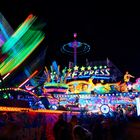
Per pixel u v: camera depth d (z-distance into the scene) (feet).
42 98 50.44
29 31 64.95
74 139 21.61
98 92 116.06
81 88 119.55
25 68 60.75
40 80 81.10
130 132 7.09
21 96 44.57
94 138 34.40
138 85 108.99
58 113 43.80
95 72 123.44
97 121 35.45
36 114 36.29
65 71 124.06
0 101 30.78
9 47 58.75
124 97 114.11
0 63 56.29
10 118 30.73
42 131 37.32
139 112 102.17
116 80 122.72
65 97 96.32
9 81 56.85
